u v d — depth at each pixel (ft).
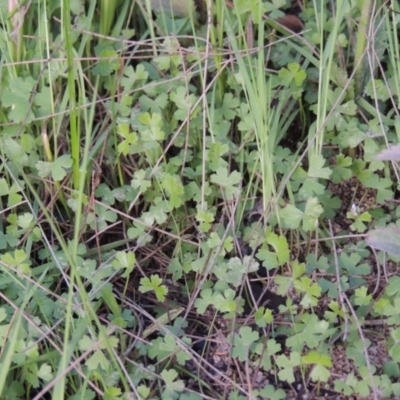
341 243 1.92
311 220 1.83
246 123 1.92
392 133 1.95
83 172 1.67
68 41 1.76
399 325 1.79
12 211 1.90
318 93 1.90
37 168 1.88
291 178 1.90
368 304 1.81
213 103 1.94
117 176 1.98
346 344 1.79
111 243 1.89
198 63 1.91
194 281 1.88
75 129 1.81
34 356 1.69
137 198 1.90
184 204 1.91
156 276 1.80
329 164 1.98
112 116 1.91
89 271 1.81
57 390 1.61
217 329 1.82
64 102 1.91
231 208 1.90
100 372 1.71
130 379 1.68
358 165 1.94
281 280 1.81
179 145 1.95
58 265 1.78
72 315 1.77
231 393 1.73
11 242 1.83
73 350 1.66
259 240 1.85
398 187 1.91
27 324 1.75
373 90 1.92
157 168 1.91
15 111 1.90
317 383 1.76
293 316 1.82
